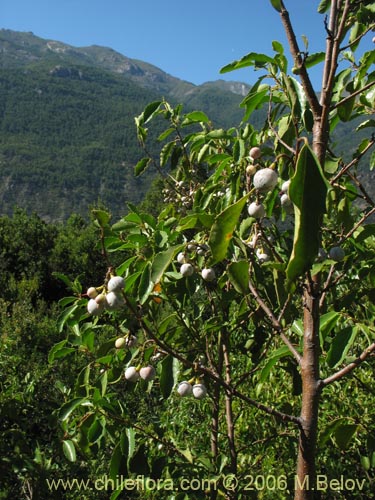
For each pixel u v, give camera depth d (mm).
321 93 1782
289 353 2051
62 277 2328
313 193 1120
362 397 3619
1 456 3227
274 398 3793
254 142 2389
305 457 1775
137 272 2006
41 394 5035
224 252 1380
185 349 2754
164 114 3088
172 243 2377
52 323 10016
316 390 1771
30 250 20391
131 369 1953
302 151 1128
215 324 2439
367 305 2617
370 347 1704
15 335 8125
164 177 3150
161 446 2453
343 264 2061
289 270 1138
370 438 2131
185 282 2299
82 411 2336
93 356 2463
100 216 1781
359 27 2100
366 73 2072
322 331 1852
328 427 2090
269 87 1960
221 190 2732
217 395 2760
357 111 2217
